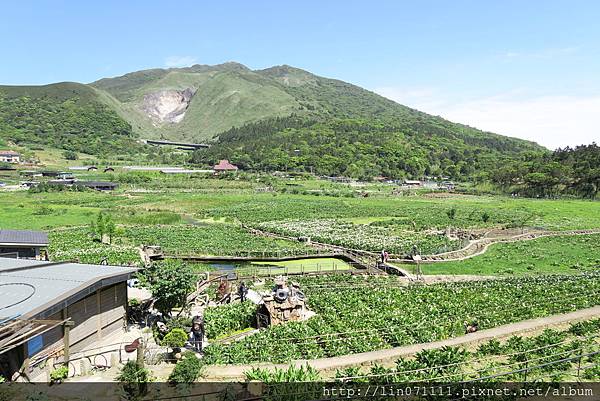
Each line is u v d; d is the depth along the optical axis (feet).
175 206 404.57
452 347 89.35
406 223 312.09
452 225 303.48
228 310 116.57
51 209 354.13
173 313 114.01
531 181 558.97
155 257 202.18
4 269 96.53
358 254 211.20
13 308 74.59
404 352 86.48
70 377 76.13
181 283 106.73
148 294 128.36
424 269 182.09
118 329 99.25
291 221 321.93
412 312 117.80
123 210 362.94
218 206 405.80
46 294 80.69
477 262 194.49
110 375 77.00
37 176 631.15
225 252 210.79
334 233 268.21
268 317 110.73
